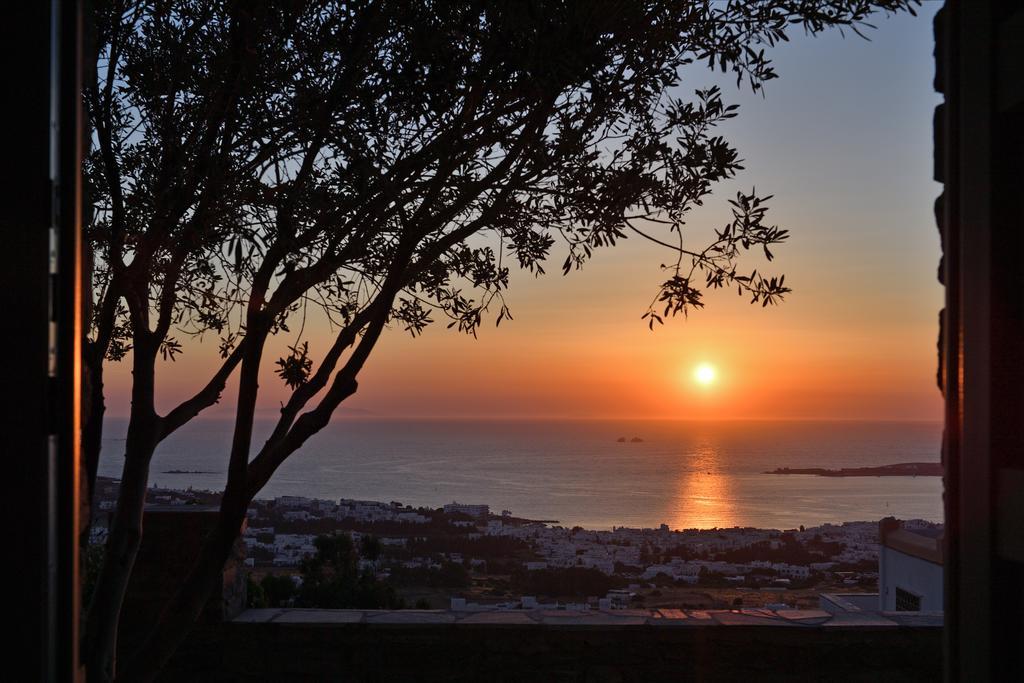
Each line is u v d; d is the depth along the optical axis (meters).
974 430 1.20
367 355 2.66
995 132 1.17
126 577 2.68
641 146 2.81
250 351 2.57
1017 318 1.16
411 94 2.49
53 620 1.44
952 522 1.30
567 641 4.71
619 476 133.38
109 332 2.68
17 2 1.42
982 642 1.16
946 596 1.31
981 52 1.20
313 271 2.63
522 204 3.11
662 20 2.69
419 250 3.02
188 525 4.79
